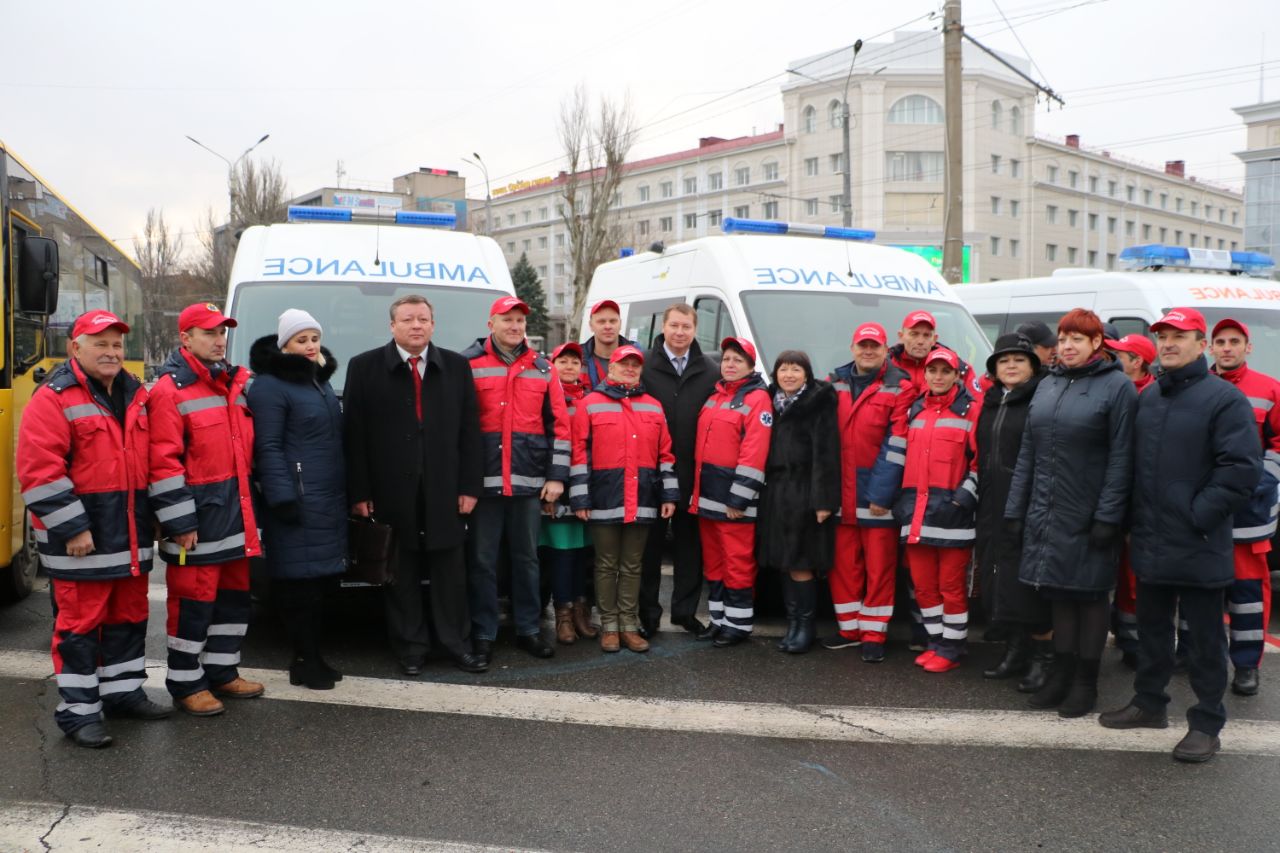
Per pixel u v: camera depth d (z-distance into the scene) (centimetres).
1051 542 462
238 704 479
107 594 435
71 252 826
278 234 704
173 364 459
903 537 546
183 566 456
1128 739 439
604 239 3456
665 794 380
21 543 653
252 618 640
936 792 383
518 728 448
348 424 515
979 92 4850
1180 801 376
